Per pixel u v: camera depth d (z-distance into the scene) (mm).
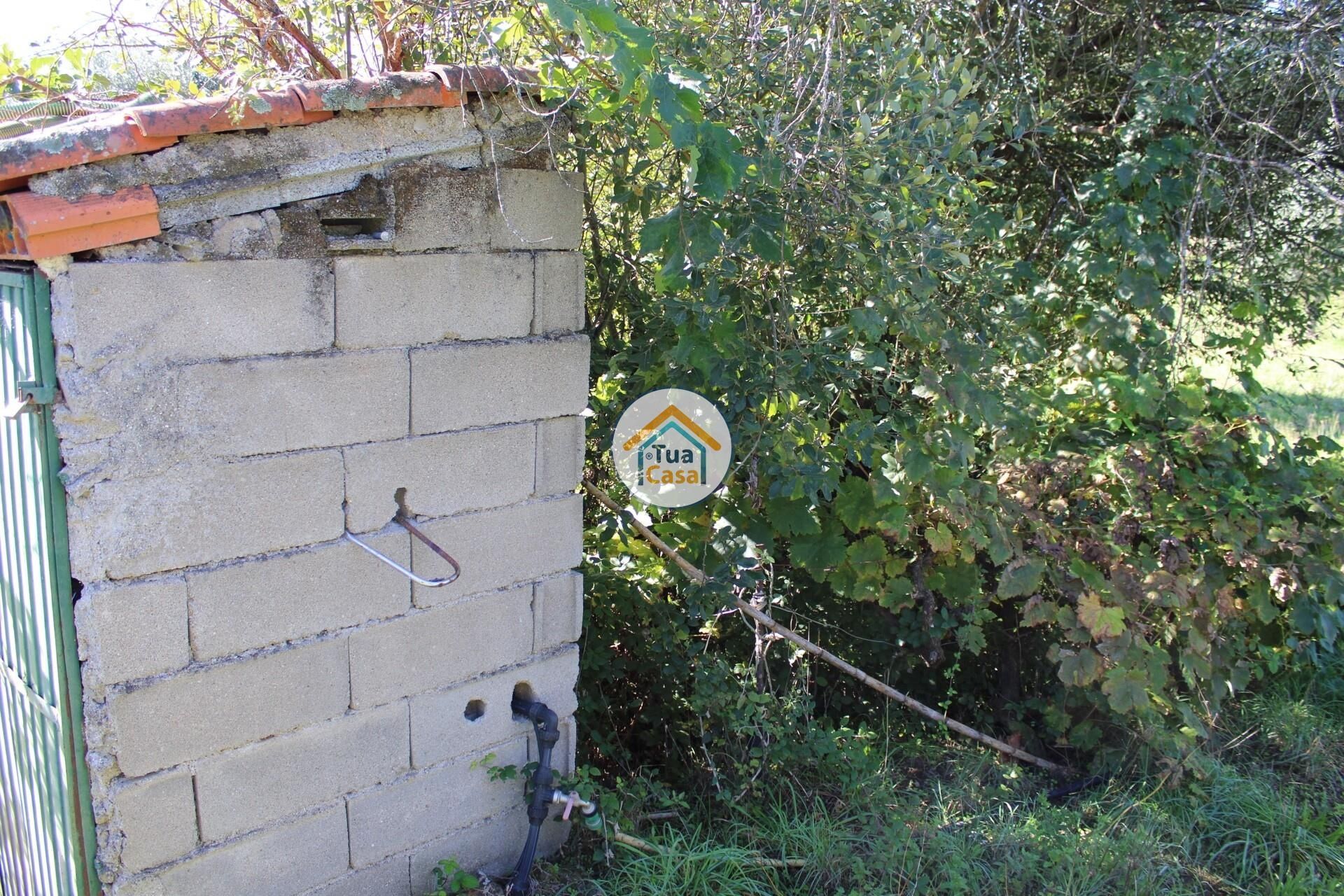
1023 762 4070
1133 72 4402
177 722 2311
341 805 2650
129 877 2305
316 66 3244
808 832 3266
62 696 2182
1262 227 4812
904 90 3031
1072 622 3693
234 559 2340
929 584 3867
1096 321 4191
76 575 2125
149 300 2107
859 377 3449
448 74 2385
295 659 2484
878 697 4215
